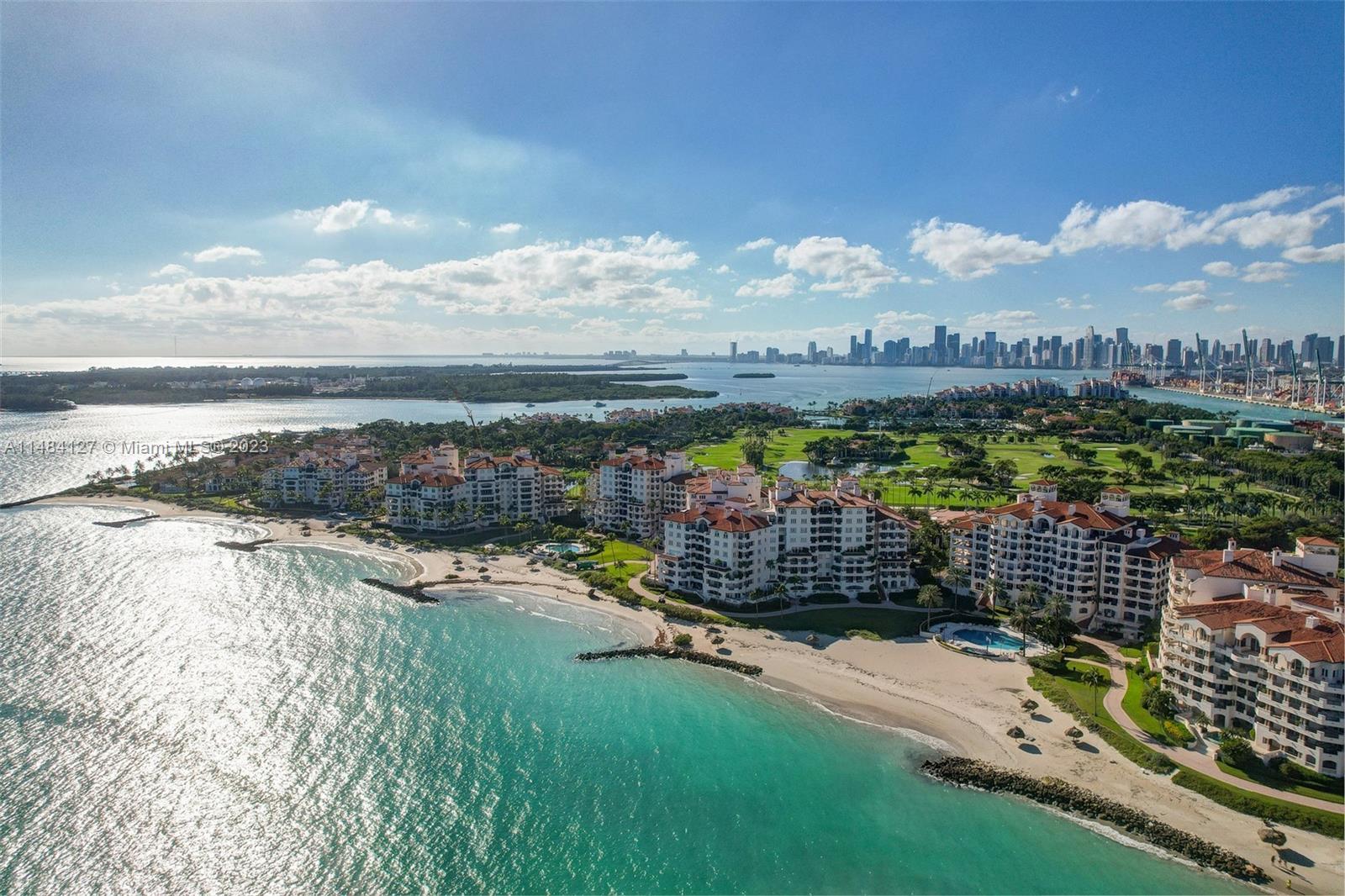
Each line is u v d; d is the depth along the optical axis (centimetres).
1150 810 12219
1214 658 14138
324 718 15162
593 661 17975
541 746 14262
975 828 12031
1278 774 12794
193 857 11231
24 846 11350
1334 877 10694
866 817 12306
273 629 19762
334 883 10819
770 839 11775
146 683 16388
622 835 11862
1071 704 15425
